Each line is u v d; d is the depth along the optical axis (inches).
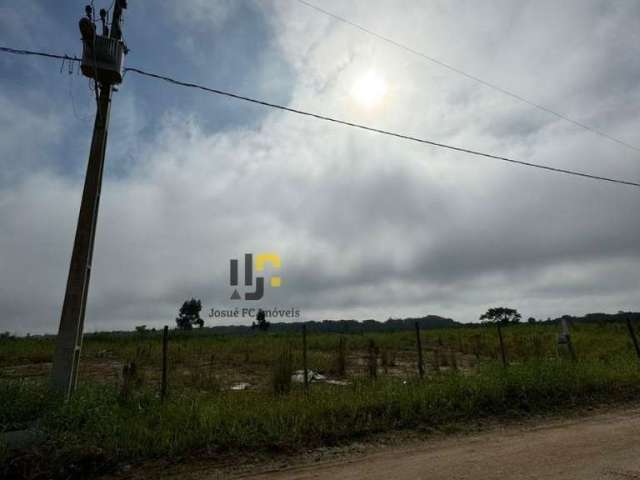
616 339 1113.4
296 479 236.7
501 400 411.8
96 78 391.2
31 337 1432.1
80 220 377.4
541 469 232.7
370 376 534.0
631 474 218.7
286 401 370.9
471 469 238.5
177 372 627.8
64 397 321.7
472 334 1519.4
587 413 396.8
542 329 1648.6
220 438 292.8
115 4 422.3
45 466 241.9
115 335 1421.0
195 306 2240.4
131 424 303.3
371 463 260.5
